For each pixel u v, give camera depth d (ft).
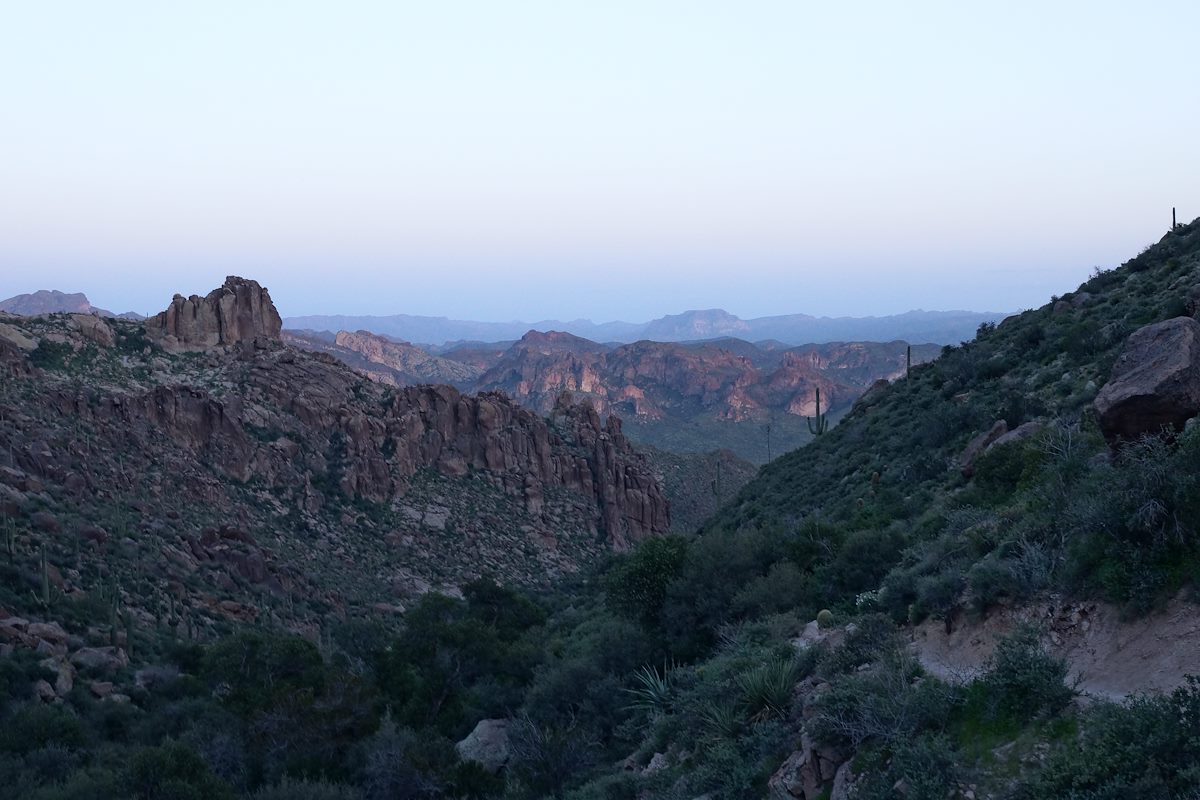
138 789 70.95
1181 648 34.88
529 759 74.79
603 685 83.10
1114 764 29.55
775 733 47.03
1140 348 49.08
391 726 90.07
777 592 78.13
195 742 89.35
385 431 304.91
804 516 143.43
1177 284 132.26
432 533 278.26
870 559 74.43
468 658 114.11
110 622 130.41
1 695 92.58
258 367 294.25
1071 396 105.19
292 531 238.68
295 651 120.37
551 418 384.47
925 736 37.09
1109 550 40.73
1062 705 34.83
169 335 287.48
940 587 47.52
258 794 75.25
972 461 103.30
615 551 322.55
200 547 185.57
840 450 184.55
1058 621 41.06
